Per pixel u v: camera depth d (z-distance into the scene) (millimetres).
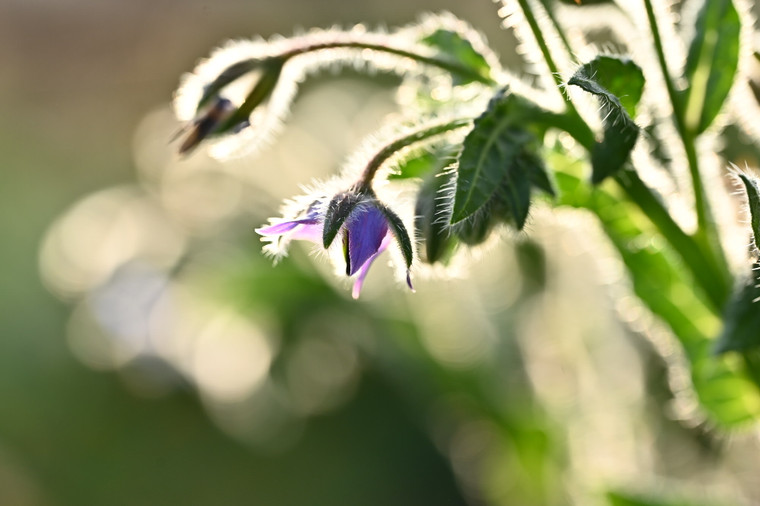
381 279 550
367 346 587
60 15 1215
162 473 722
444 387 521
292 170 642
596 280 511
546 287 523
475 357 518
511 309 528
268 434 689
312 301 605
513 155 384
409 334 526
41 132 1158
